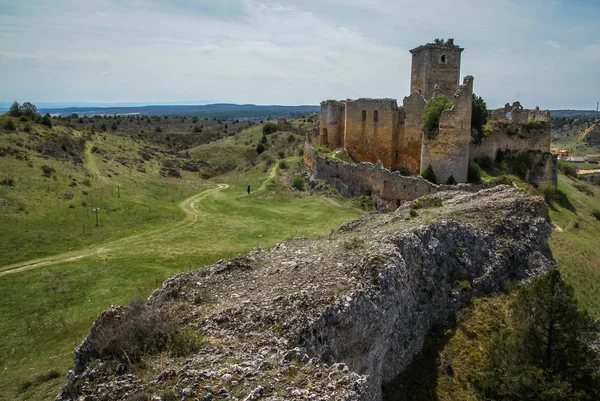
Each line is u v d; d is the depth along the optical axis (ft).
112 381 34.55
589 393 50.26
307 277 52.60
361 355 46.78
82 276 104.27
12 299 93.09
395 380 54.65
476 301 69.46
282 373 34.73
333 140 205.26
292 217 152.25
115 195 180.34
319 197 170.40
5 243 122.62
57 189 167.84
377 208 148.97
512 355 53.78
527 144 170.71
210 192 215.51
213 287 53.16
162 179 235.81
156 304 50.01
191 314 46.03
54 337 80.18
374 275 51.37
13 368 71.56
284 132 375.86
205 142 453.99
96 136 291.38
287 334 41.09
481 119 157.79
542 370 49.83
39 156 197.88
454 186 124.88
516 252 78.84
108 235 139.33
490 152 159.33
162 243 130.41
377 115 175.52
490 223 82.33
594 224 155.02
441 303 66.44
